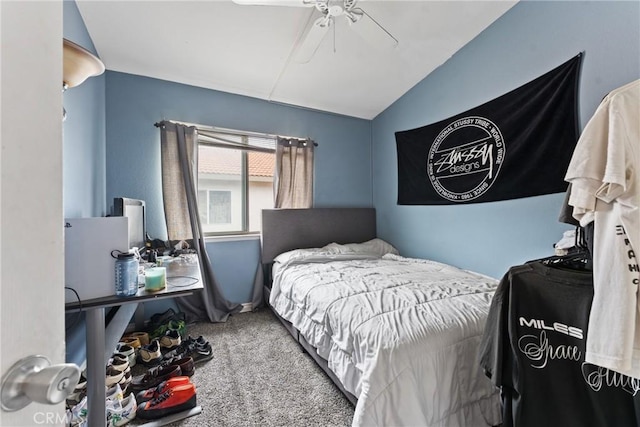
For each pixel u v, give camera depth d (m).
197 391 1.61
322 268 2.42
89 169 1.90
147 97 2.60
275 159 3.14
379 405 1.06
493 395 1.24
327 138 3.49
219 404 1.50
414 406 1.07
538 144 1.83
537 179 1.84
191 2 1.78
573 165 0.82
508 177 2.02
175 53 2.30
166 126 2.59
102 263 1.07
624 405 0.83
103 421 1.08
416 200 2.94
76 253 1.02
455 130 2.46
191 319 2.61
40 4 0.38
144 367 1.87
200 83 2.77
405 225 3.14
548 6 1.77
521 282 0.96
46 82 0.38
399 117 3.20
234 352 2.06
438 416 1.12
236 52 2.31
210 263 2.73
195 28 2.01
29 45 0.36
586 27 1.58
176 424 1.36
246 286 3.02
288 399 1.54
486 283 1.85
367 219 3.58
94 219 1.05
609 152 0.75
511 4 1.95
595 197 0.79
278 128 3.21
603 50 1.52
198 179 2.86
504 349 0.96
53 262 0.39
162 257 2.05
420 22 2.08
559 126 1.71
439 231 2.68
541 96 1.80
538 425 0.88
